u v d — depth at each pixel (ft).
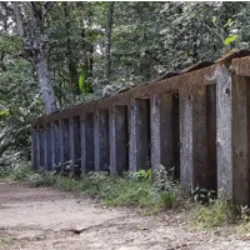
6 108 54.49
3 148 54.75
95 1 53.21
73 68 56.34
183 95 17.78
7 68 57.36
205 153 17.03
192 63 37.63
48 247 11.52
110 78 49.21
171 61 40.11
